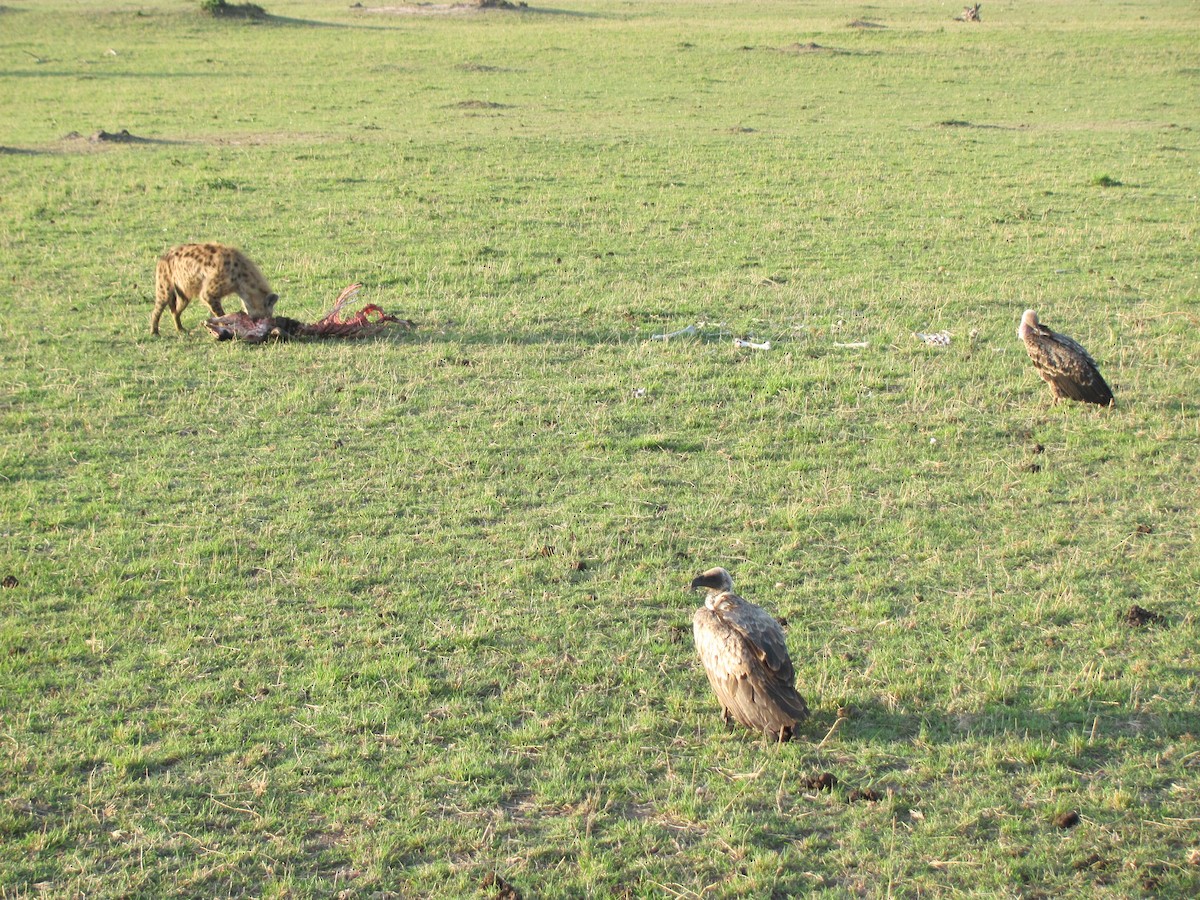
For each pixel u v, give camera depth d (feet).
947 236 60.59
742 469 33.04
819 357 42.52
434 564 27.55
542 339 44.37
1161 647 24.13
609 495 31.22
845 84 121.19
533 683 22.91
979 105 108.68
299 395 38.06
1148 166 78.84
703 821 19.25
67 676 22.94
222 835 18.79
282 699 22.25
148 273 52.85
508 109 104.78
